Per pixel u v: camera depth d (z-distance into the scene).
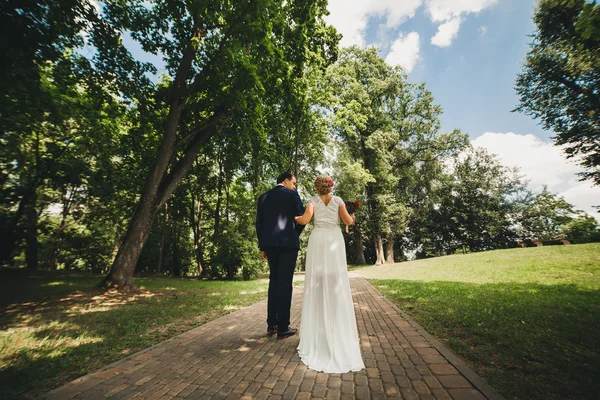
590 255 10.63
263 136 13.05
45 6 7.05
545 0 18.05
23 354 3.05
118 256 9.11
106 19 9.38
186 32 10.68
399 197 30.75
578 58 17.44
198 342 3.55
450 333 3.61
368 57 27.27
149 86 10.84
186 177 20.06
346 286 3.05
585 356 2.52
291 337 3.71
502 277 9.55
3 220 15.25
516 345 2.93
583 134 18.80
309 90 17.28
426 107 28.08
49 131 14.92
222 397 2.10
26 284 11.16
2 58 6.43
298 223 3.50
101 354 3.15
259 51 10.23
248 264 17.45
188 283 13.29
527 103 21.16
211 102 11.37
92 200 20.14
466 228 34.16
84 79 9.91
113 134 16.53
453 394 2.04
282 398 2.07
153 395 2.14
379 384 2.26
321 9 13.27
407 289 8.41
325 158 23.14
